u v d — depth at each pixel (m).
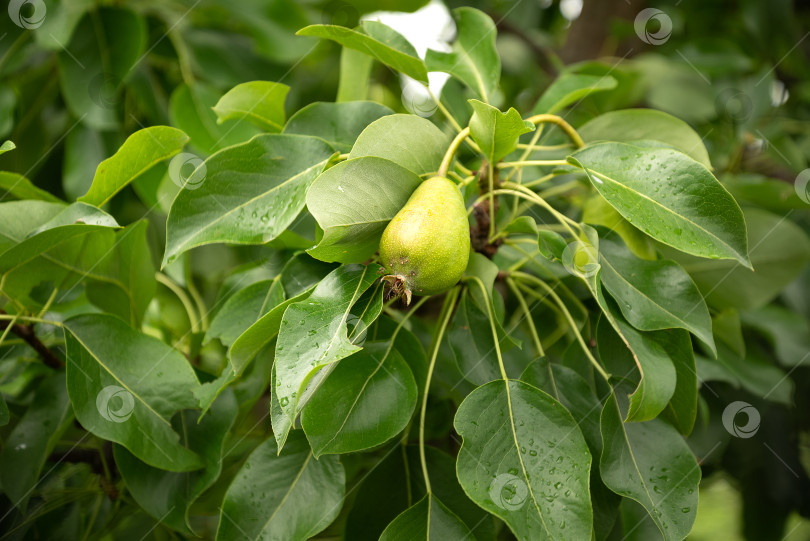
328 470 0.56
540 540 0.51
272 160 0.55
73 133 0.76
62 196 0.82
